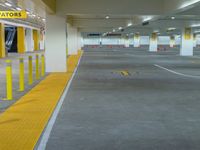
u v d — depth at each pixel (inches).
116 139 267.0
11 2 741.3
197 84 598.5
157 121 326.0
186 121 326.0
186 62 1206.9
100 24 1370.6
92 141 261.4
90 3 766.5
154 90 525.3
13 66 975.6
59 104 408.2
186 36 1771.7
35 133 280.1
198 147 247.1
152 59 1395.2
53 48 793.6
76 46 1658.5
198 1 559.2
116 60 1304.1
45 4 582.2
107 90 521.7
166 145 251.8
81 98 449.1
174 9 701.3
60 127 302.8
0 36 1437.0
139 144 254.1
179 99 446.6
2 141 258.1
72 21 1360.7
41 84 579.5
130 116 346.6
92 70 863.7
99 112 364.8
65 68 799.7
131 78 688.4
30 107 384.2
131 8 777.6
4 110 369.4
